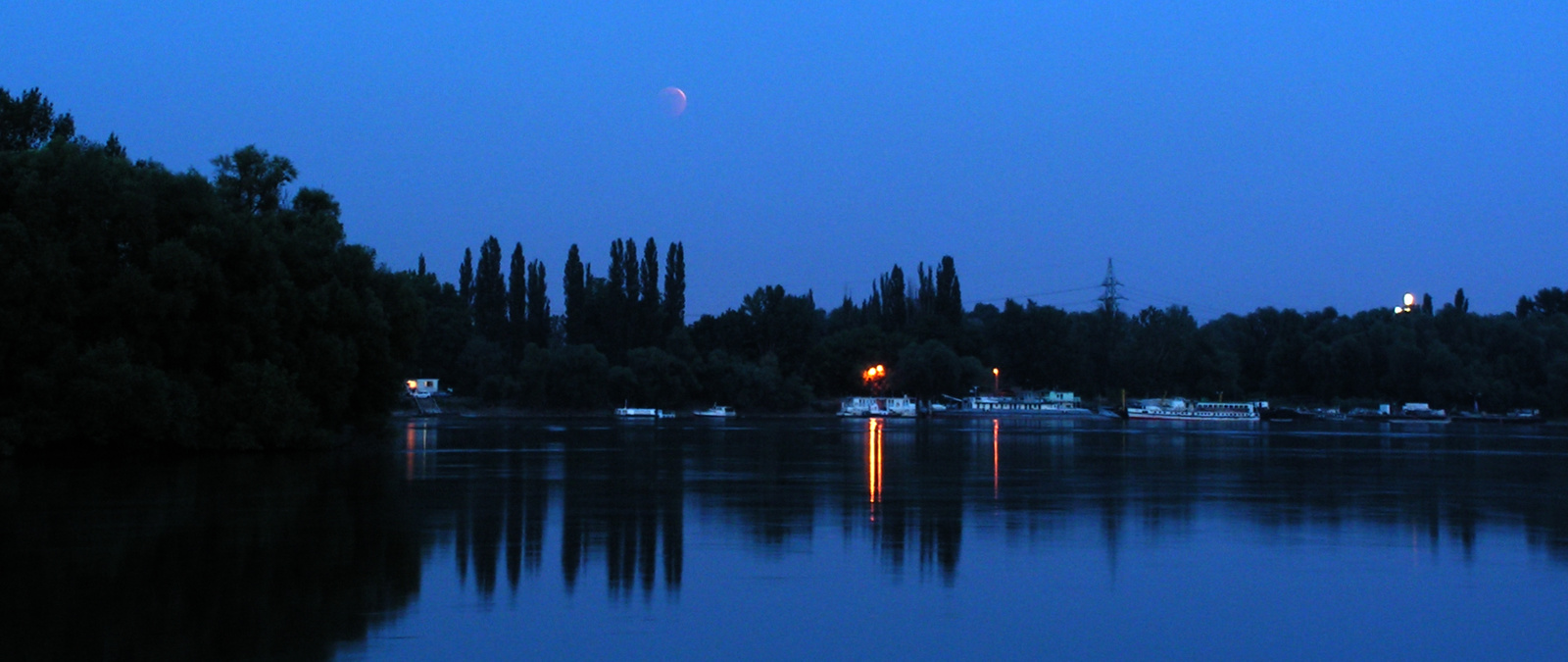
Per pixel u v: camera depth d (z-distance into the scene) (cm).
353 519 3038
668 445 7388
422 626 1814
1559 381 17188
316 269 6338
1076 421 15650
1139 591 2123
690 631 1808
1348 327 19925
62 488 3841
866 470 5047
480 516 3117
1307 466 5516
